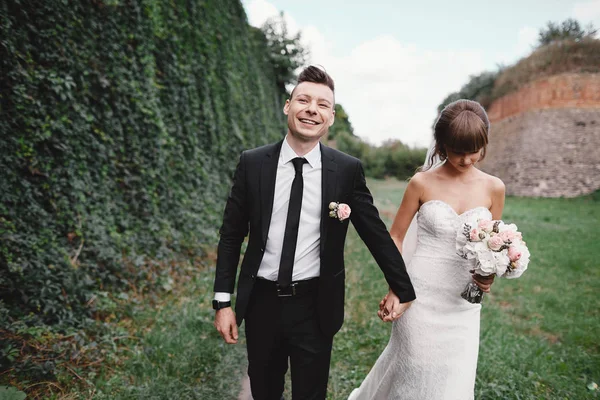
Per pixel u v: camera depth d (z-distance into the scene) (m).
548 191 27.58
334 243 2.09
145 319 4.11
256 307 2.13
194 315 4.24
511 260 1.97
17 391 2.37
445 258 2.32
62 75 4.46
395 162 46.25
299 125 2.00
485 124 2.18
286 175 2.08
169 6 8.07
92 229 4.59
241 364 3.52
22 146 3.95
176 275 5.57
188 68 8.77
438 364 2.30
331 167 2.08
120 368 3.24
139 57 6.30
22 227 3.79
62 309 3.50
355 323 4.50
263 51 24.94
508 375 3.31
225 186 10.58
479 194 2.34
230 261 2.21
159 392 2.89
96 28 5.26
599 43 27.75
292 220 2.04
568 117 28.05
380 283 6.06
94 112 5.14
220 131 10.93
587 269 7.77
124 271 4.69
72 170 4.54
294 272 2.07
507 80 31.86
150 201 6.09
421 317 2.35
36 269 3.56
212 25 11.40
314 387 2.16
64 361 3.03
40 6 4.25
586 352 4.14
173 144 7.48
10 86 3.87
